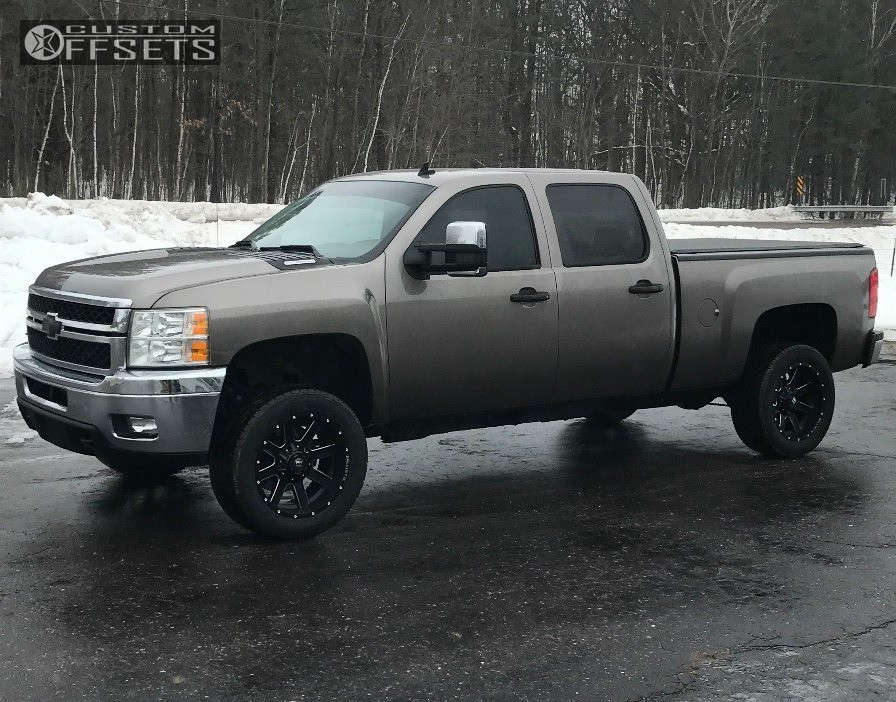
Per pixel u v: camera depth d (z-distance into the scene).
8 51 52.28
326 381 6.16
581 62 62.88
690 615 4.63
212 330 5.31
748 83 66.31
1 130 55.91
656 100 65.62
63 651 4.18
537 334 6.33
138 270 5.59
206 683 3.90
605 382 6.70
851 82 66.50
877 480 7.05
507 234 6.31
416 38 51.62
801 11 66.94
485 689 3.88
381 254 5.89
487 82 57.88
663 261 6.86
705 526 5.99
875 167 75.81
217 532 5.78
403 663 4.10
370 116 52.34
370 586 4.96
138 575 5.07
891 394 10.22
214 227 28.27
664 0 62.50
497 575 5.14
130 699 3.77
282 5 49.28
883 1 68.38
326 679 3.95
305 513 5.63
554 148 64.00
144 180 54.81
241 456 5.42
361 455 5.77
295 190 60.16
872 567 5.30
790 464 7.51
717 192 65.50
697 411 9.50
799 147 72.69
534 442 8.20
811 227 39.28
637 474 7.20
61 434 5.71
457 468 7.34
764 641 4.36
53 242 15.88
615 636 4.39
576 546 5.61
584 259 6.57
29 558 5.30
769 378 7.43
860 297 7.75
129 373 5.27
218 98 51.28
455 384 6.13
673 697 3.83
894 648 4.30
